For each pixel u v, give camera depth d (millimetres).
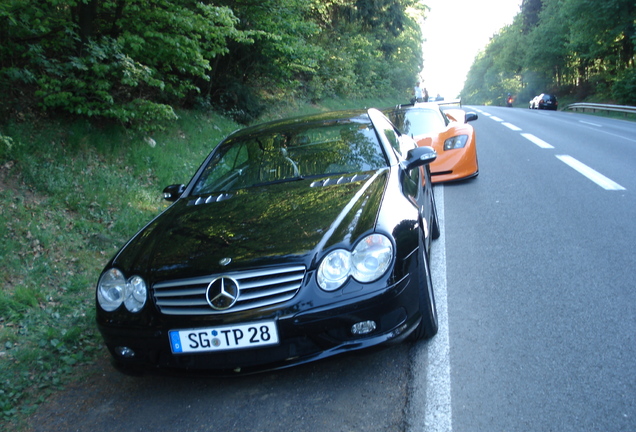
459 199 6539
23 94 6793
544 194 6355
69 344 3432
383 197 2939
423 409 2328
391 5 29031
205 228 2918
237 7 10492
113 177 6387
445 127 7773
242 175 3670
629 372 2439
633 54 34625
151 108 7105
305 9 12820
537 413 2209
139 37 6781
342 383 2643
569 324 2975
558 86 54750
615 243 4305
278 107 15336
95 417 2648
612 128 15656
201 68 8023
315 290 2445
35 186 5531
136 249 2914
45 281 4238
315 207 2926
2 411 2734
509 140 12672
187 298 2537
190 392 2773
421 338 2953
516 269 3949
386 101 34406
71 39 6613
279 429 2322
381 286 2482
